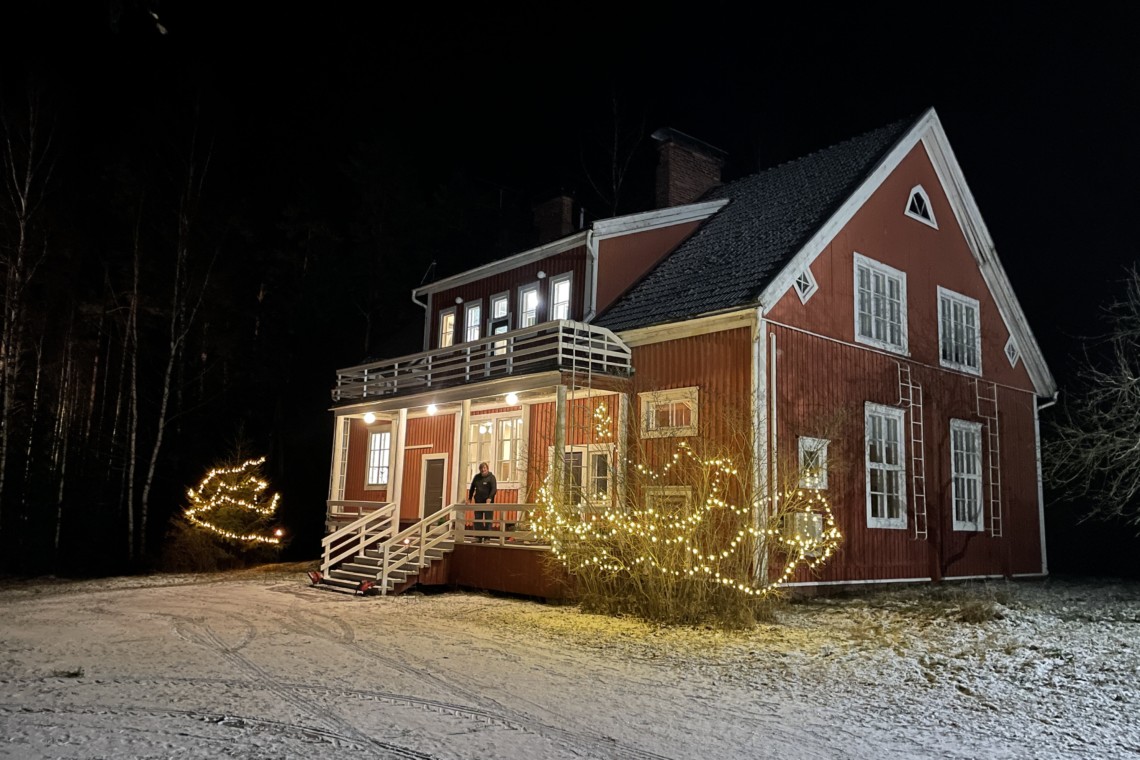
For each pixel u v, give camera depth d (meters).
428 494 21.17
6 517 24.81
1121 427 17.52
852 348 16.23
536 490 17.83
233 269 30.41
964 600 14.31
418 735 6.18
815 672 8.75
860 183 16.84
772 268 15.19
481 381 17.03
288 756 5.60
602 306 18.17
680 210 19.77
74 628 11.54
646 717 6.87
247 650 9.73
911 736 6.49
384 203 34.38
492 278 21.48
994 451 19.45
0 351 25.08
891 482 16.75
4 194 25.58
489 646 10.13
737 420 14.18
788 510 14.07
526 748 5.94
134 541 26.67
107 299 28.44
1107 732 6.66
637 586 12.70
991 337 20.14
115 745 5.79
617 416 16.42
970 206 19.81
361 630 11.40
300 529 29.77
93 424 30.81
